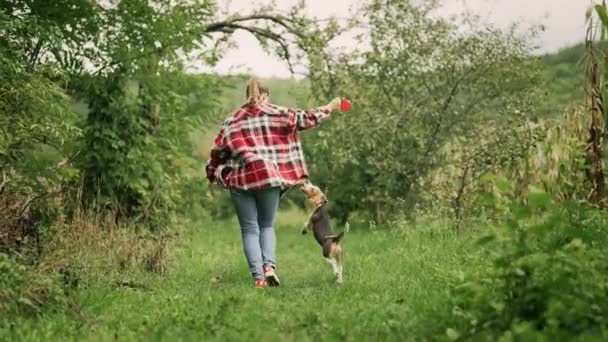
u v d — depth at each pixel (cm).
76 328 786
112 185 1739
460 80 2284
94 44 1752
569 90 2205
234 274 1304
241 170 1172
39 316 819
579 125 1520
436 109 2294
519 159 1792
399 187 2308
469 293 774
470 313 741
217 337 729
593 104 1306
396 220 2084
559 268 731
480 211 1655
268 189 1168
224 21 2295
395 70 2316
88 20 1702
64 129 1311
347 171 2409
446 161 2214
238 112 1193
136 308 903
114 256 1212
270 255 1173
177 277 1229
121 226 1428
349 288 1076
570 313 695
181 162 1928
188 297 981
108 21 1756
